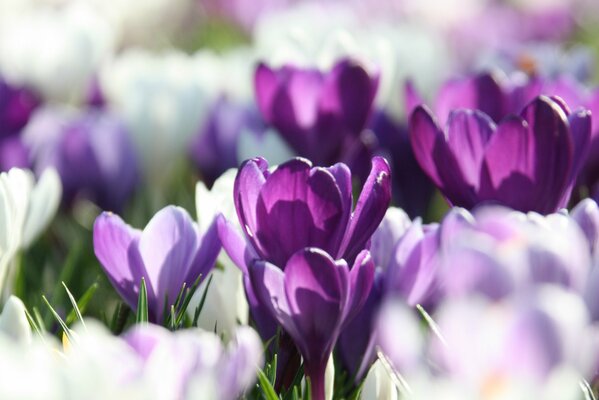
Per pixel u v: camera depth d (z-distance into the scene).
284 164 0.77
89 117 1.18
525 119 0.84
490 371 0.68
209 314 0.86
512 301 0.69
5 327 0.78
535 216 0.75
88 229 1.13
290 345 0.81
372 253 0.85
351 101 1.01
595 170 0.95
